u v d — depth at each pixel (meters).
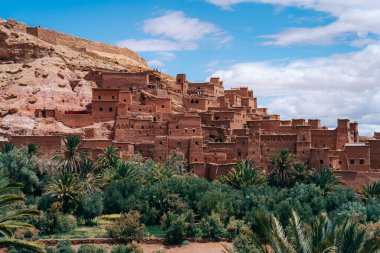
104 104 122.81
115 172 97.31
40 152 104.81
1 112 122.38
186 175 103.81
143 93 130.50
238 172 100.62
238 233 81.62
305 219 78.06
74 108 129.12
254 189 93.44
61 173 90.25
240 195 91.62
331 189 97.25
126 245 75.81
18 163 95.25
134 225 79.69
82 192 87.88
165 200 90.50
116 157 101.50
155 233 84.12
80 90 134.38
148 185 95.31
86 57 157.88
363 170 106.88
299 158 110.38
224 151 113.19
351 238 34.53
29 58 143.00
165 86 142.12
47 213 83.94
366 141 123.81
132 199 91.69
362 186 96.31
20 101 126.00
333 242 34.22
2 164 91.81
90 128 118.00
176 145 113.56
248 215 84.44
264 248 36.38
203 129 120.38
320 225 35.59
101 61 160.75
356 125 129.88
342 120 117.69
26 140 108.44
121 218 82.56
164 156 113.44
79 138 103.06
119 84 135.75
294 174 102.56
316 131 118.94
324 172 98.50
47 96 128.88
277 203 88.75
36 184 94.88
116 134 116.62
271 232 35.31
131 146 113.00
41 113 122.38
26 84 131.50
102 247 73.88
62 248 70.81
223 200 89.00
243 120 132.88
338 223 37.12
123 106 122.56
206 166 109.44
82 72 146.00
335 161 108.38
